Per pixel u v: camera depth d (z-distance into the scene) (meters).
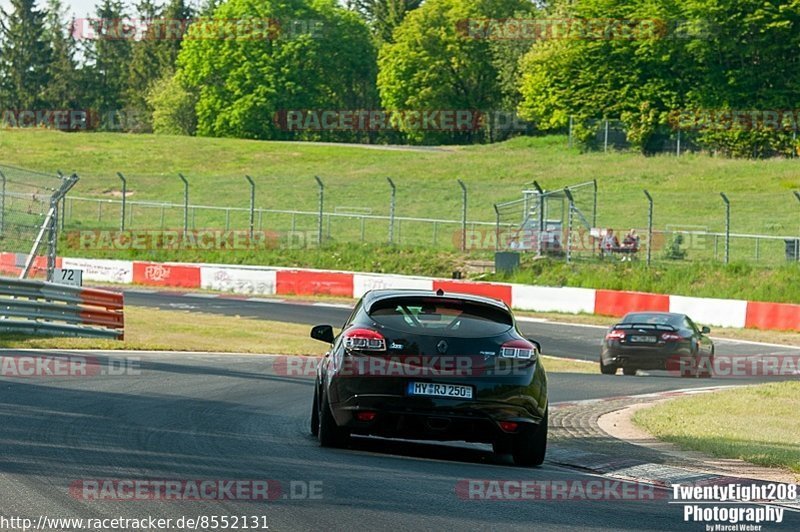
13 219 87.94
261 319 112.88
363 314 37.22
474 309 37.50
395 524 25.22
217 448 35.31
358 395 35.62
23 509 24.81
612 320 123.19
